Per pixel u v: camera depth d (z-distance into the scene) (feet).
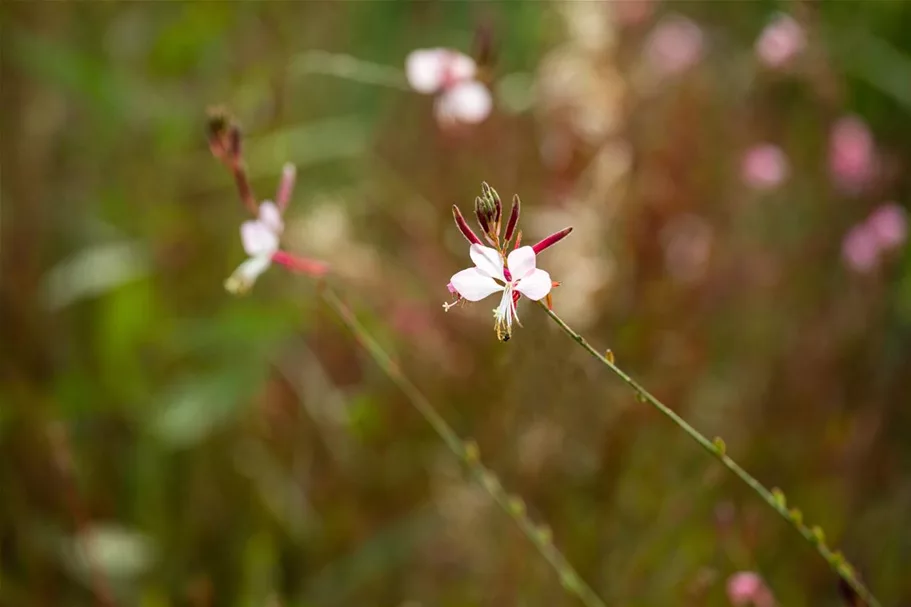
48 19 3.33
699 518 2.82
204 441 3.07
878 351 3.35
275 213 2.32
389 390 3.17
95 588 2.74
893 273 3.52
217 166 3.43
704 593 2.66
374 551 2.94
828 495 2.97
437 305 3.25
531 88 3.52
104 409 3.08
